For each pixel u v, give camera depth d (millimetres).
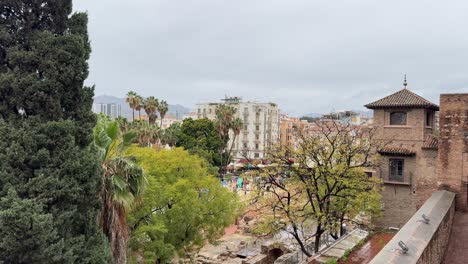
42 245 9258
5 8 10680
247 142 121562
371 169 29969
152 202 21453
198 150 66750
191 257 29547
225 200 26875
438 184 24688
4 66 10672
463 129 23875
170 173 25047
